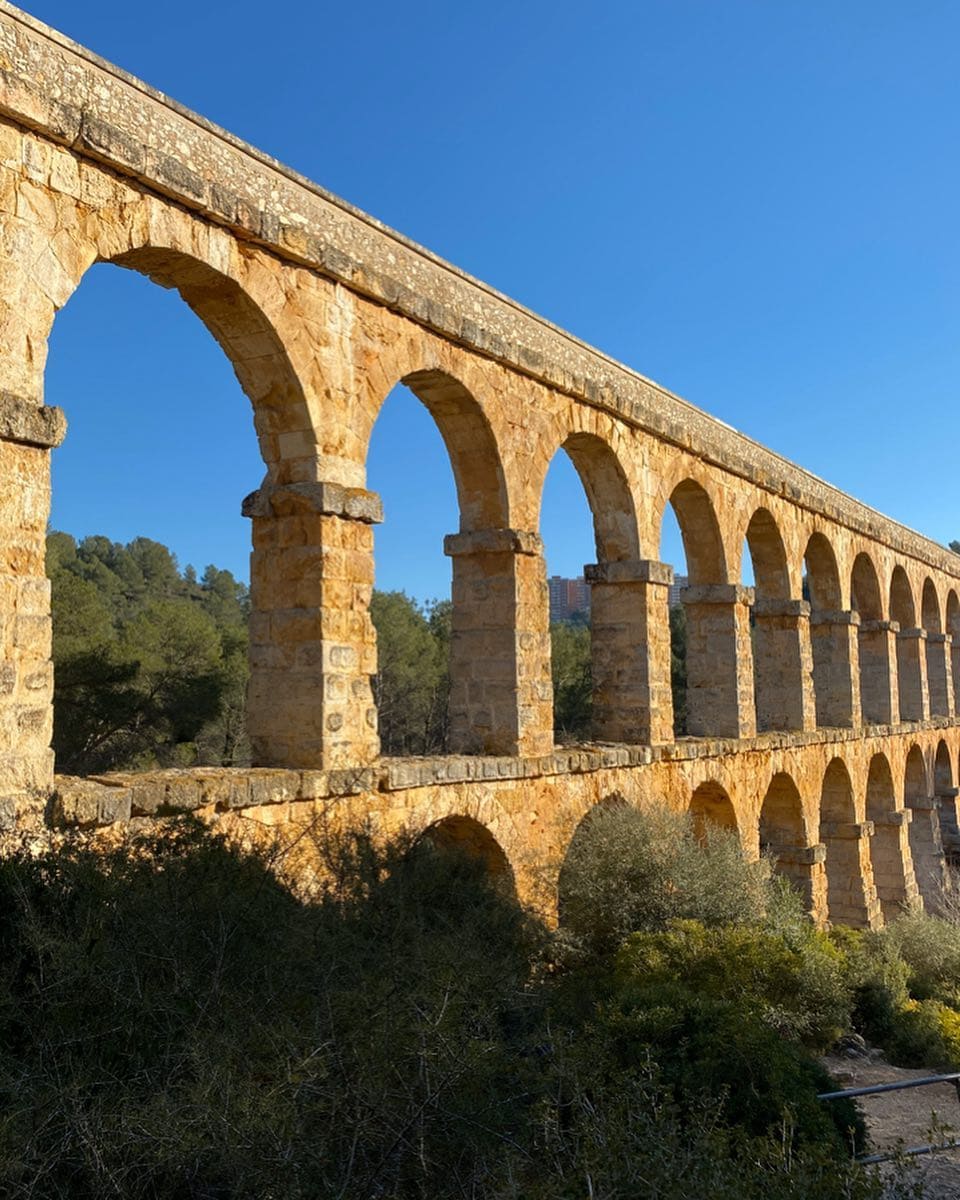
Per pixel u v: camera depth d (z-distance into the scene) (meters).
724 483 26.47
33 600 11.02
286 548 14.86
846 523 34.22
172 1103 7.07
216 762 37.38
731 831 23.34
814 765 29.55
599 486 22.44
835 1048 19.20
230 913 9.42
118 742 33.12
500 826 17.38
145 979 8.42
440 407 18.23
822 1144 9.16
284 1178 6.88
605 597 22.64
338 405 15.14
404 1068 7.98
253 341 14.43
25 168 11.35
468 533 18.70
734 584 26.17
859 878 32.06
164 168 12.62
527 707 18.44
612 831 18.56
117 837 10.95
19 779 10.71
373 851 13.67
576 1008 13.02
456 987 9.23
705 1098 9.30
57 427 11.23
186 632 34.31
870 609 37.94
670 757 22.19
